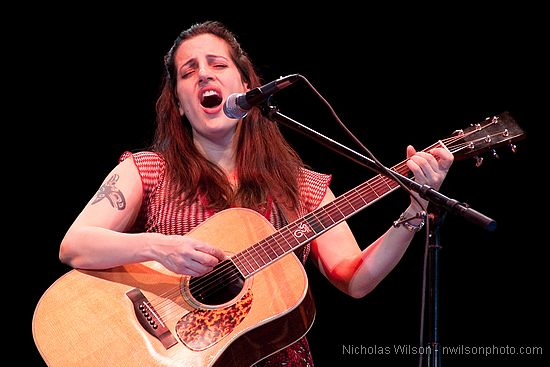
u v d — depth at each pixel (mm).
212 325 8430
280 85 7945
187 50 9867
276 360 8781
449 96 14750
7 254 13664
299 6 14984
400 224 8977
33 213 13789
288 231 9047
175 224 9266
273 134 10062
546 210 14336
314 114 14656
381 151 14617
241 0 14781
